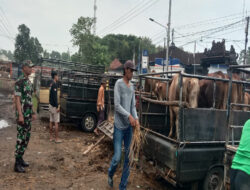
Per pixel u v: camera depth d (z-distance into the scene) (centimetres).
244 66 309
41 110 1123
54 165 485
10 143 614
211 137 390
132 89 385
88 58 2580
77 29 2536
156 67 2170
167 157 389
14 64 2972
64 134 778
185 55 3156
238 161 237
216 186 401
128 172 378
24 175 420
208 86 554
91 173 459
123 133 380
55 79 660
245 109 560
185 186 430
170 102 399
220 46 1912
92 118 845
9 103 1403
